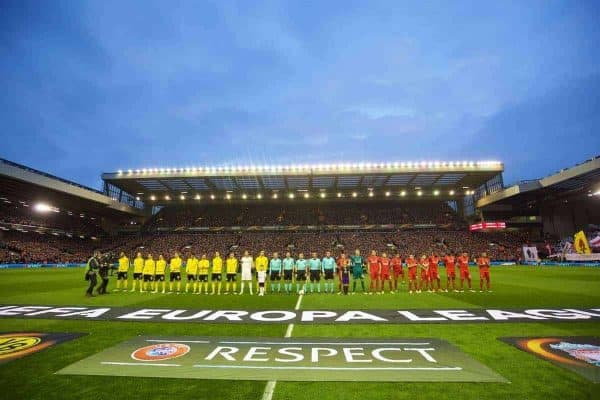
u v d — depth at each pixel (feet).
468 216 203.51
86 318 32.19
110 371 18.13
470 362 19.16
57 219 185.57
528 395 15.07
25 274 98.43
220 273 54.49
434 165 161.07
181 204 216.74
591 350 21.17
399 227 191.52
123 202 195.72
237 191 198.80
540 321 29.81
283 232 191.62
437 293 51.60
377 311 35.40
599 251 134.31
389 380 16.80
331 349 21.68
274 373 17.76
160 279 55.72
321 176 168.76
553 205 183.42
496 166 160.04
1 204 161.68
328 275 55.57
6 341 23.94
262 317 32.37
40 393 15.60
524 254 147.23
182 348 22.00
